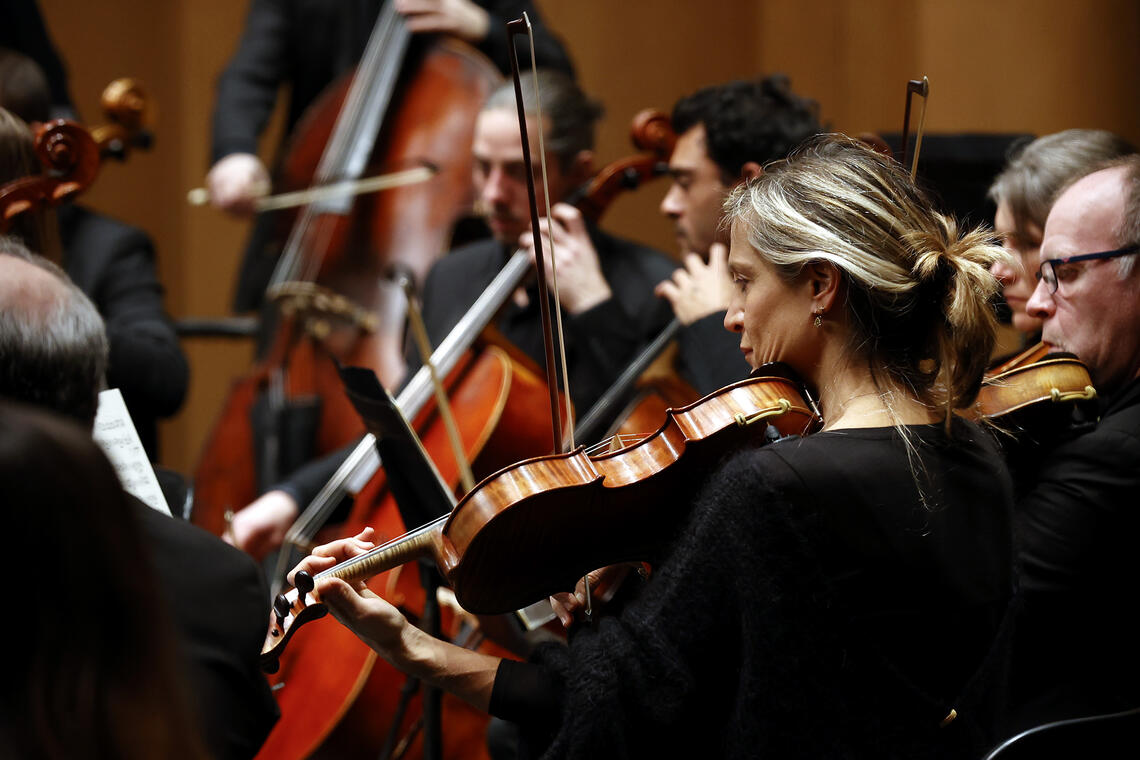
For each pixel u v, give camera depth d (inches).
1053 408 229.8
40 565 106.0
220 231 676.1
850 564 174.1
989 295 187.2
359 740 308.3
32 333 167.9
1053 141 269.4
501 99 357.1
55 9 646.5
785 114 323.9
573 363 334.3
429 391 329.4
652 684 178.1
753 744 173.9
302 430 405.4
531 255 335.0
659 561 201.9
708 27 651.5
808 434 194.9
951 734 178.4
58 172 311.1
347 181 443.5
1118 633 230.7
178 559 180.4
